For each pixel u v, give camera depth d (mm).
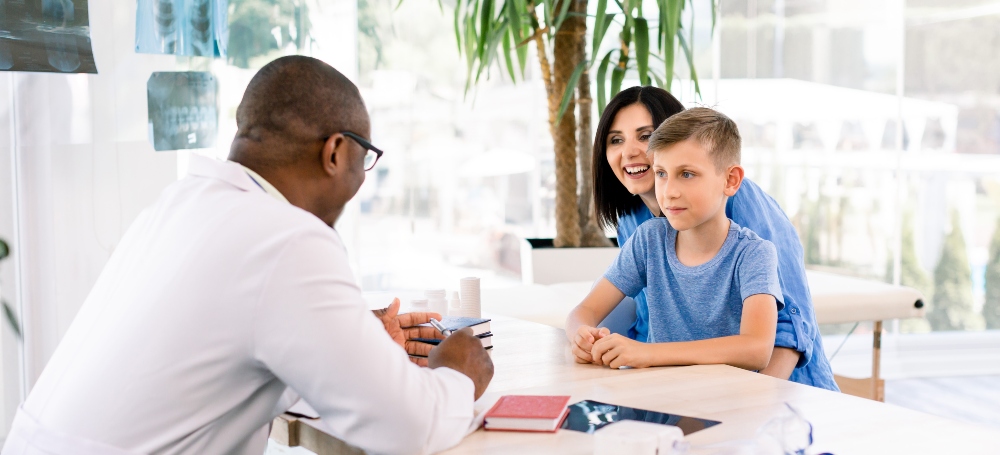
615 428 832
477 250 3705
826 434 877
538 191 3779
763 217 1549
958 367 3914
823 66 3803
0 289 2264
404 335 1285
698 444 840
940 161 3896
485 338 1360
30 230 2279
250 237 847
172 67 2455
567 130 3162
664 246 1487
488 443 877
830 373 1582
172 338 841
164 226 928
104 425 846
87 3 2271
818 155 3830
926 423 913
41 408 903
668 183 1362
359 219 3412
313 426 976
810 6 3777
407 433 833
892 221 3877
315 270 832
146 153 2420
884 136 3859
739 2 3738
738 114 3775
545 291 2631
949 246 3932
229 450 894
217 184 938
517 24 2992
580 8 3139
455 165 3643
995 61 3889
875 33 3816
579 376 1156
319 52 2836
